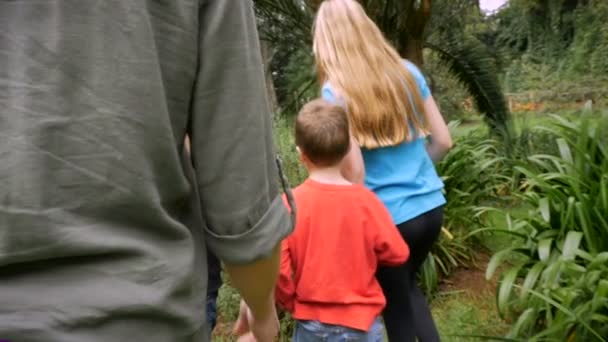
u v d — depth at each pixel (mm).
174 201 746
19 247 629
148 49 683
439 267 3787
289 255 2020
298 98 6383
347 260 2002
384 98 2152
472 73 6762
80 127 650
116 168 663
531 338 2344
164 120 697
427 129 2318
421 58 5863
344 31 2236
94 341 642
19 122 638
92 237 650
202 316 780
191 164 817
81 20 654
